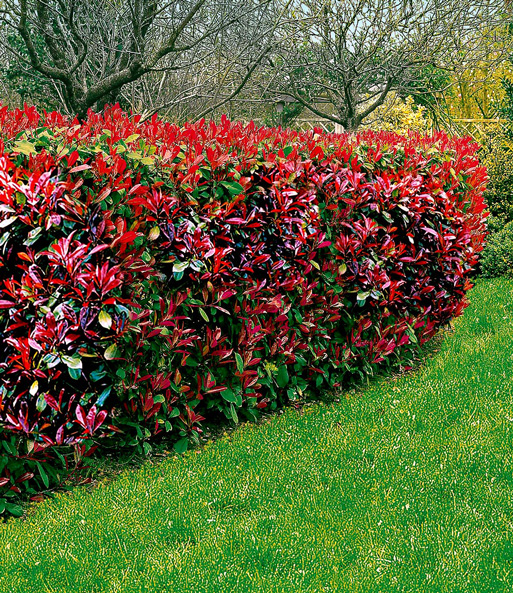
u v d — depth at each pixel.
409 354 6.43
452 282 6.55
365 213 5.65
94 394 3.91
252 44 10.17
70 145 4.02
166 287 4.40
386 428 4.68
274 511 3.61
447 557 3.17
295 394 5.24
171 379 4.46
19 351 3.62
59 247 3.61
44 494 3.84
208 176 4.52
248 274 4.72
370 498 3.76
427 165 6.56
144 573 3.04
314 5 11.77
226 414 4.62
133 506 3.63
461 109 22.88
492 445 4.38
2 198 3.53
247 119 14.25
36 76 10.48
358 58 12.35
